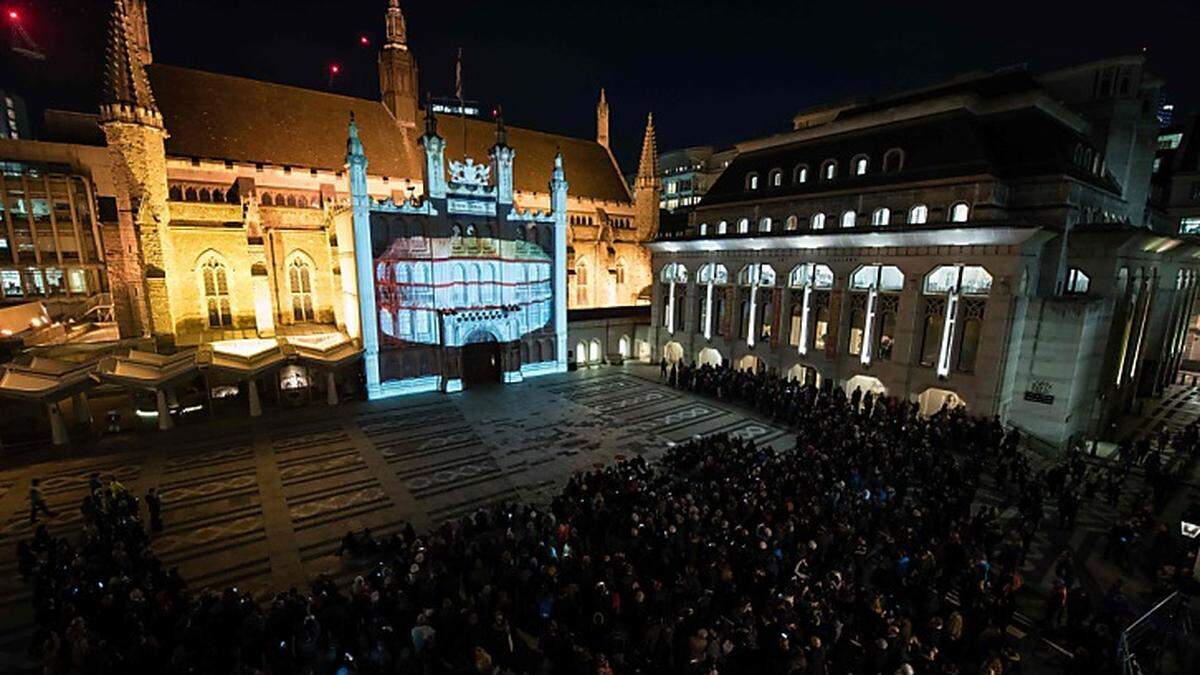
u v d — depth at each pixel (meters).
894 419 29.17
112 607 13.43
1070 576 15.27
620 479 21.41
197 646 12.59
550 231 45.53
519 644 14.23
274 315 42.88
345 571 18.30
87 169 56.50
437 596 14.58
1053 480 22.62
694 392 40.56
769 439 30.77
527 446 29.77
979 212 30.33
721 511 17.38
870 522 18.17
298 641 12.42
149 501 20.38
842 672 11.84
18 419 30.17
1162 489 22.75
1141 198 40.62
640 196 63.31
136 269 40.81
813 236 36.06
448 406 37.03
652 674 12.23
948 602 15.52
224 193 43.06
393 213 37.44
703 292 46.47
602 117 71.25
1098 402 32.09
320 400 37.78
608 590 13.55
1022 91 32.28
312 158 47.16
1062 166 29.12
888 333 34.91
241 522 21.56
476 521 19.19
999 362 29.70
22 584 17.33
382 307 38.38
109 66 36.44
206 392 33.34
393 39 52.41
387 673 11.89
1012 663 12.05
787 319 40.03
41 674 13.31
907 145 34.09
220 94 45.12
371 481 25.36
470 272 40.72
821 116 49.38
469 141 57.59
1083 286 31.38
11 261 53.25
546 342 46.66
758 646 12.20
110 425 30.69
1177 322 44.75
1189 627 14.36
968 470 23.16
